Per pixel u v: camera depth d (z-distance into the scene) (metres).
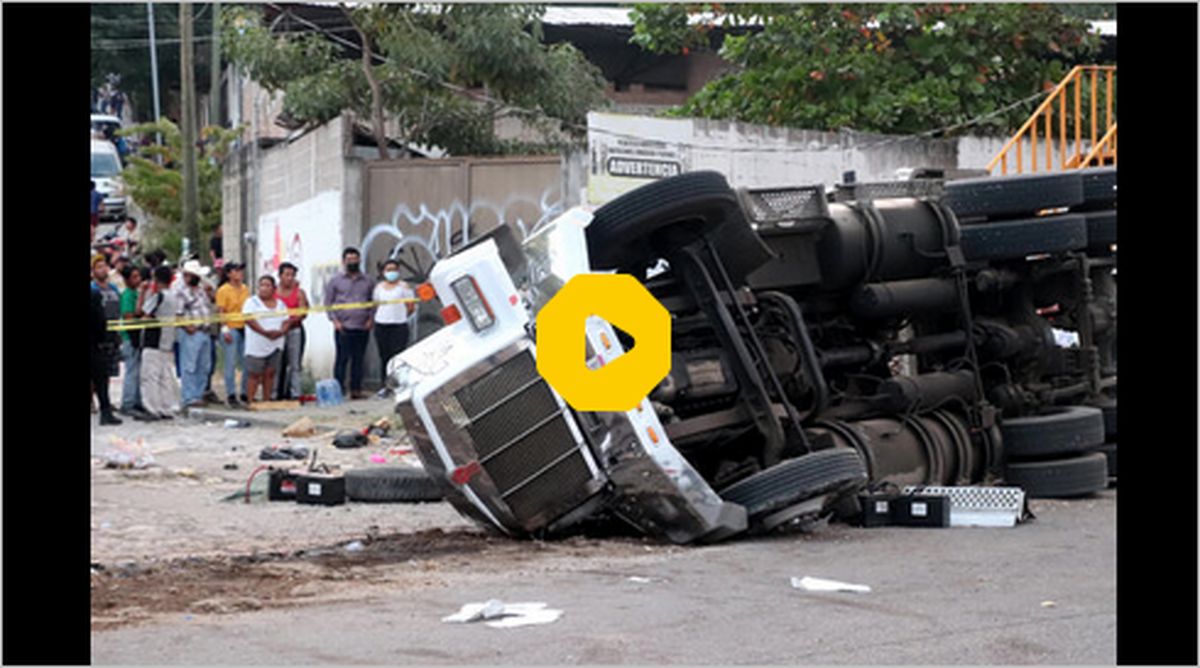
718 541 11.45
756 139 24.92
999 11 28.28
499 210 25.59
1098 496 14.52
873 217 13.70
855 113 27.62
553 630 8.30
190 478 15.79
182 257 32.94
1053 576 10.05
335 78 29.00
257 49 29.34
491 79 29.59
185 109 33.25
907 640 8.09
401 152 28.73
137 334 22.22
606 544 11.44
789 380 12.91
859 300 13.70
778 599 9.25
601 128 23.39
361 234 26.25
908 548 11.28
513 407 11.18
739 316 12.35
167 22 49.47
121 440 17.48
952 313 14.55
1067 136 27.86
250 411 22.66
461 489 11.35
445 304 11.38
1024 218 14.87
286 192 29.33
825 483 11.47
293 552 11.15
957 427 14.07
